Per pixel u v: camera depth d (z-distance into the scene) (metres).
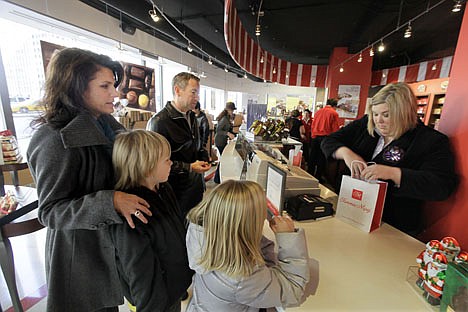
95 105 0.93
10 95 2.97
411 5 3.71
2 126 2.93
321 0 3.67
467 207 0.96
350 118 5.90
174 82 1.80
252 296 0.72
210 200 0.81
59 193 0.81
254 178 1.61
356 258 0.91
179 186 1.88
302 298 0.71
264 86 12.70
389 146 1.15
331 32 5.12
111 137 1.11
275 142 3.17
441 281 0.66
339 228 1.15
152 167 0.98
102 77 0.90
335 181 1.77
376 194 1.06
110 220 0.82
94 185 0.90
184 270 1.11
